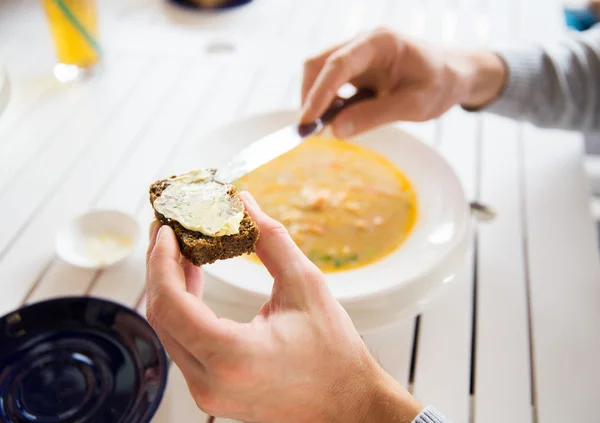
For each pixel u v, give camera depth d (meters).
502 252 0.56
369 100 0.58
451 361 0.48
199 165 0.57
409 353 0.49
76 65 0.76
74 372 0.46
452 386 0.47
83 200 0.60
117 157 0.65
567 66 0.66
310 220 0.55
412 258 0.50
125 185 0.62
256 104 0.73
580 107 0.67
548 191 0.62
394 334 0.50
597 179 0.77
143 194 0.61
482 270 0.55
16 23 0.84
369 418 0.39
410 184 0.58
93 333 0.47
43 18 0.85
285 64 0.79
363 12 0.90
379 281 0.49
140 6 0.89
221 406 0.38
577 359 0.49
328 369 0.38
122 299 0.52
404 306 0.47
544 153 0.67
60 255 0.54
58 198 0.61
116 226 0.56
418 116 0.59
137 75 0.77
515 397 0.46
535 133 0.69
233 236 0.40
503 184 0.63
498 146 0.68
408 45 0.57
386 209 0.56
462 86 0.60
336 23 0.87
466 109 0.67
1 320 0.47
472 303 0.52
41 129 0.69
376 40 0.56
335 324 0.39
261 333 0.37
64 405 0.44
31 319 0.48
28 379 0.45
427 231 0.53
